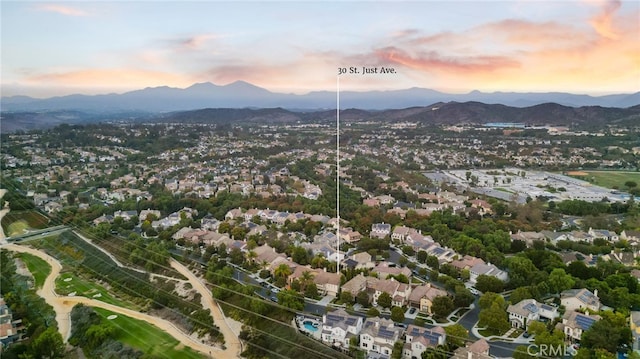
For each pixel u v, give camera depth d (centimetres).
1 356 18562
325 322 19400
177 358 19138
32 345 19050
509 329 19250
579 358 16138
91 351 19875
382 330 18538
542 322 19300
